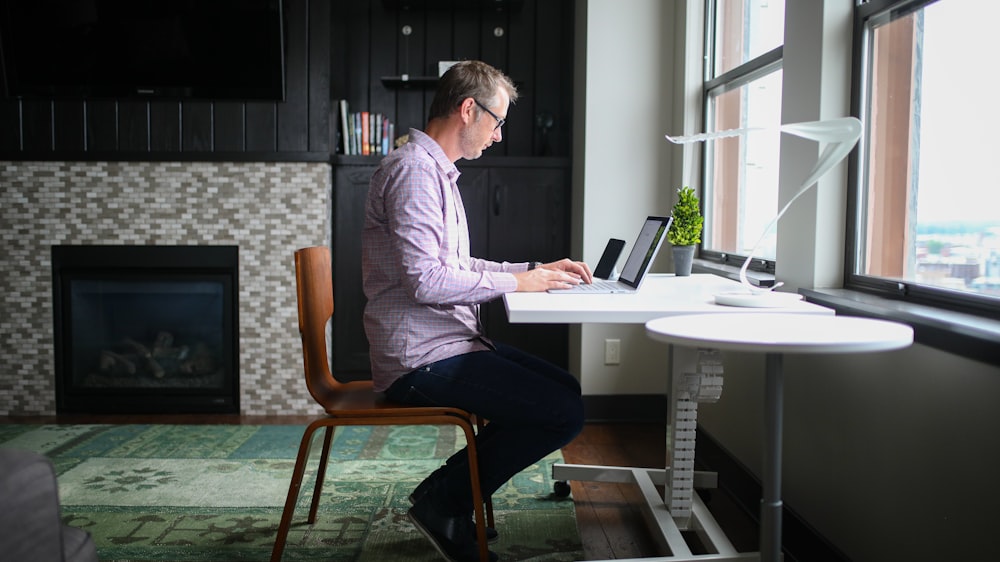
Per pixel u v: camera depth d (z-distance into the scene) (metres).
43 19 3.78
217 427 3.72
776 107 2.76
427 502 2.10
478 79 2.12
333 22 4.36
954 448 1.56
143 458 3.21
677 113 3.68
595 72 3.73
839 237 2.24
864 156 2.20
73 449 3.34
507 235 4.20
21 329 3.96
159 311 3.98
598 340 3.83
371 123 4.16
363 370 4.18
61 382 3.98
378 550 2.31
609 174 3.76
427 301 2.00
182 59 3.83
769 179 2.83
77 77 3.84
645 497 2.47
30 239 3.92
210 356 4.00
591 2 3.71
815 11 2.26
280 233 3.94
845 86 2.23
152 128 3.90
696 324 1.55
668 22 3.73
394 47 4.40
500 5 4.31
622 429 3.74
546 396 2.01
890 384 1.79
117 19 3.78
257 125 3.92
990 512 1.45
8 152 3.87
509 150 4.47
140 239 3.93
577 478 2.75
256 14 3.79
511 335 4.23
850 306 1.95
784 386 2.40
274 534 2.42
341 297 4.16
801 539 2.25
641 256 2.33
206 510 2.62
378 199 2.07
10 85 3.84
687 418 2.31
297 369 3.97
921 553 1.67
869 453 1.89
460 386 2.02
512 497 2.79
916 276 1.96
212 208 3.92
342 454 3.27
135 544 2.34
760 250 2.92
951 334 1.55
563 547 2.35
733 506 2.73
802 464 2.27
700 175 3.63
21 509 1.13
